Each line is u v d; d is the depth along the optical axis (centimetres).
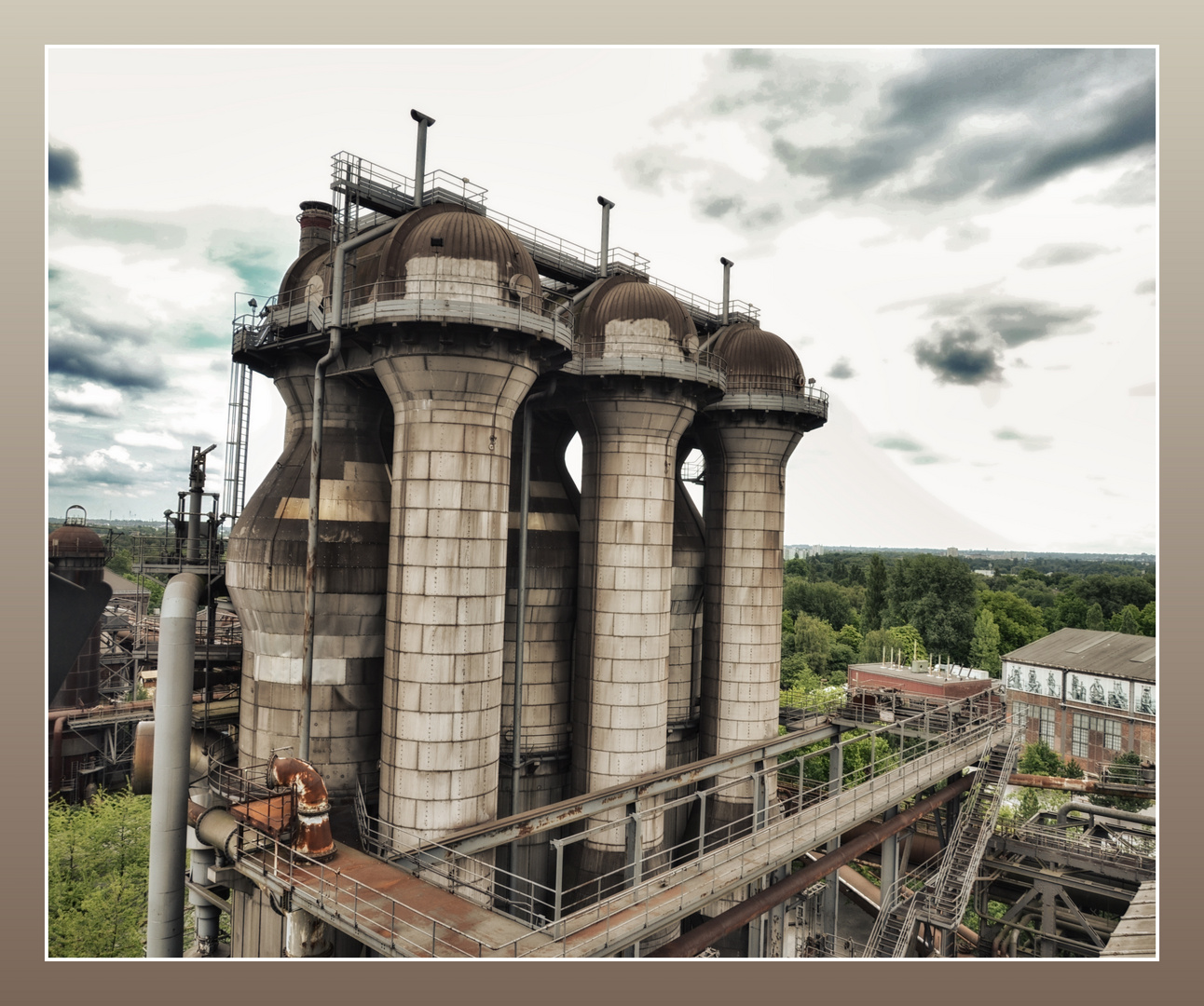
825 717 4481
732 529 4194
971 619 10000
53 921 4072
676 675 4266
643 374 3234
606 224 3853
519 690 3328
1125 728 6525
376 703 2836
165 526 3669
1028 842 3866
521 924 1981
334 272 2641
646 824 3353
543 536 3606
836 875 3753
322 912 1948
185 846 2662
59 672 4700
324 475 2897
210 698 3222
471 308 2436
